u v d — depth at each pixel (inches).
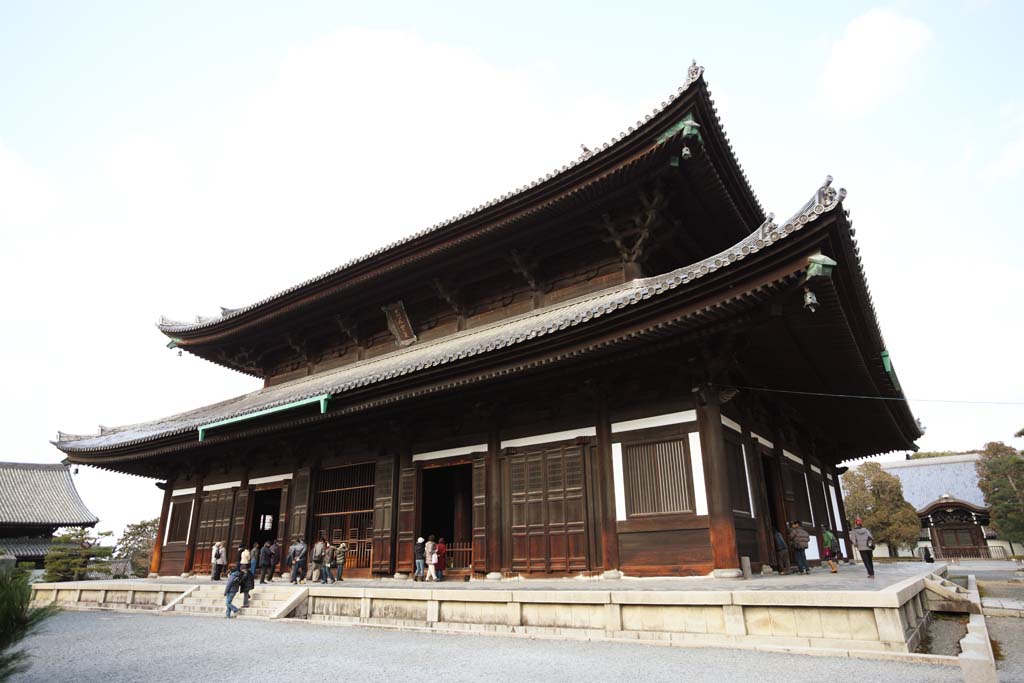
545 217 845.2
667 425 651.5
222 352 1343.5
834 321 585.9
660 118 710.5
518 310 952.9
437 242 924.6
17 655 322.3
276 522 1262.3
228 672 391.2
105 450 1145.4
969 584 945.5
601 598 478.3
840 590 420.2
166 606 837.2
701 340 611.2
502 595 526.6
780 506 796.0
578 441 707.4
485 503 759.1
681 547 609.9
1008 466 2043.6
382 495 868.0
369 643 490.0
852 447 1207.6
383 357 1093.1
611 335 611.5
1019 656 457.7
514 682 335.6
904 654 360.8
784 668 348.5
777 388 787.4
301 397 873.5
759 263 521.7
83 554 2003.0
